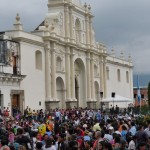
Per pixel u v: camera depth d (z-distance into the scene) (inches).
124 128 956.0
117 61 3873.0
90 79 3179.1
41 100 2546.8
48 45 2623.0
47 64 2615.7
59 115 2126.0
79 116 2058.3
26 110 2198.6
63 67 2824.8
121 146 656.4
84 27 3174.2
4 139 740.0
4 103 2190.0
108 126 1034.7
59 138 818.8
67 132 937.5
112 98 2755.9
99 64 3393.2
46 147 717.3
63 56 2832.2
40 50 2571.4
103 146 608.1
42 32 2615.7
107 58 3619.6
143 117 1560.0
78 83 3105.3
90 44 3216.0
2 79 2169.0
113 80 3769.7
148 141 809.5
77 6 3034.0
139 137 814.5
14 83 2288.4
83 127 1066.7
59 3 2856.8
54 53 2677.2
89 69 3171.8
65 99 2824.8
